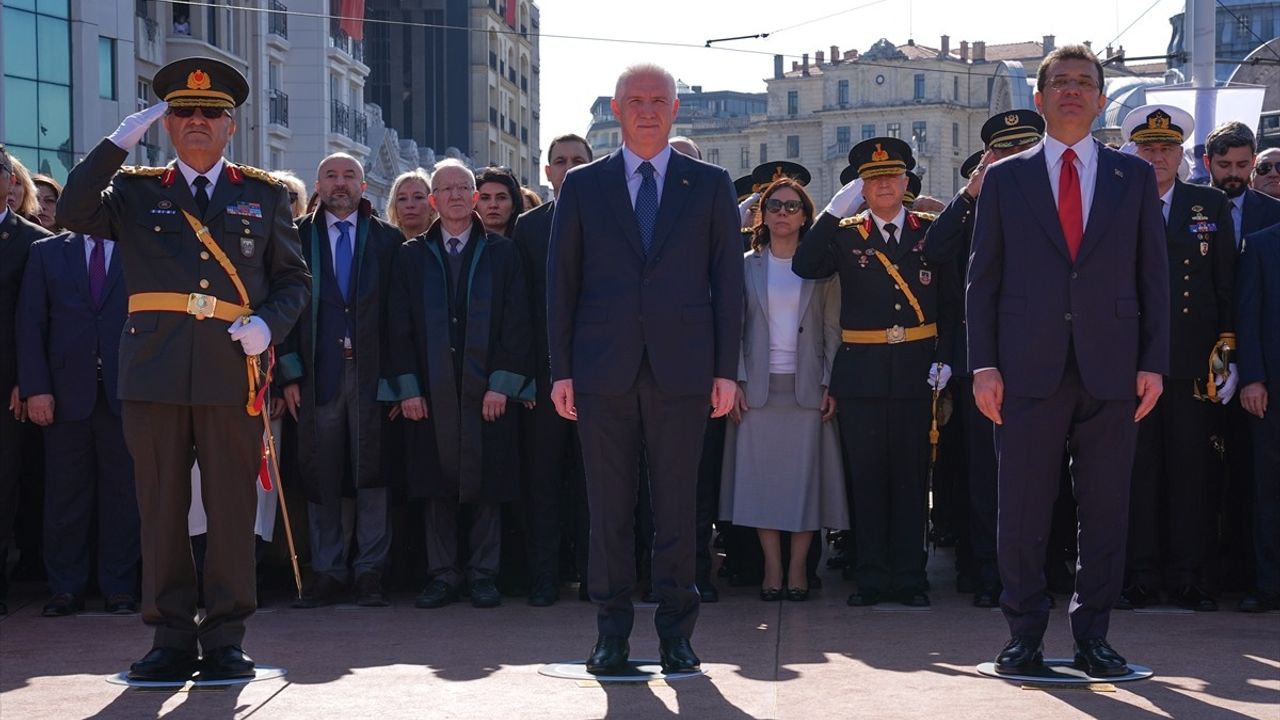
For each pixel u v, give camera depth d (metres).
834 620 6.78
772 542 7.43
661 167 5.52
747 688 5.24
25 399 7.10
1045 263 5.30
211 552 5.44
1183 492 7.03
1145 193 5.34
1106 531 5.37
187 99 5.34
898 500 7.23
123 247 5.36
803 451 7.41
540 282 7.46
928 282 7.18
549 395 7.37
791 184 7.43
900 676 5.45
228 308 5.35
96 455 7.16
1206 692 5.12
